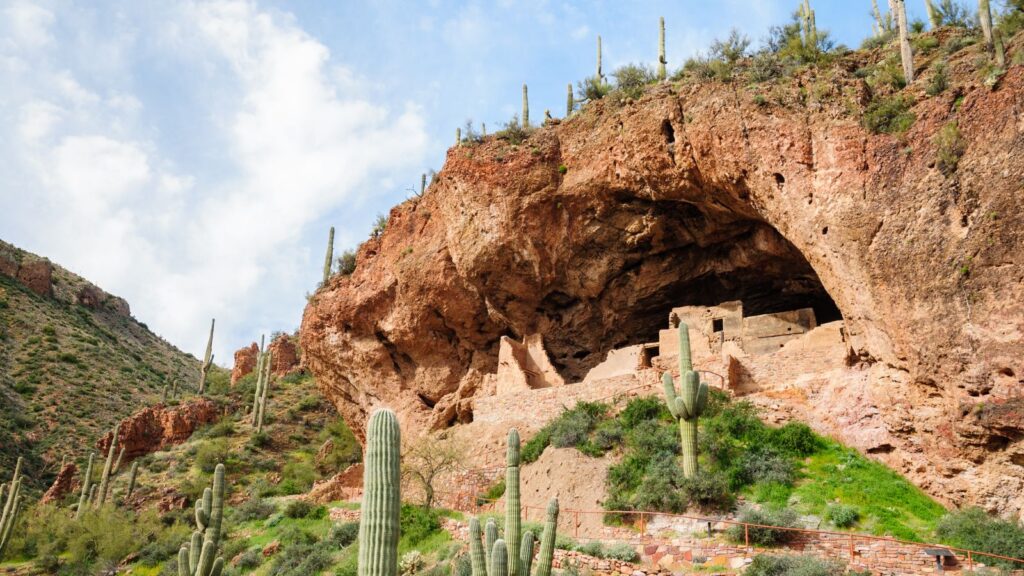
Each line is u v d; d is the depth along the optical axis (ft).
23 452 209.97
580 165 112.78
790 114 90.07
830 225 83.97
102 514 139.74
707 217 108.37
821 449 83.25
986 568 61.93
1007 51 79.77
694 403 77.36
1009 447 70.59
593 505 81.61
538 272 119.75
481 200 118.62
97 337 330.13
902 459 78.28
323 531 108.58
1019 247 70.64
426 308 132.05
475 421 112.68
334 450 172.86
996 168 73.51
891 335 78.89
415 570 78.89
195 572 64.54
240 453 180.04
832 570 61.46
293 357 265.95
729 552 67.21
